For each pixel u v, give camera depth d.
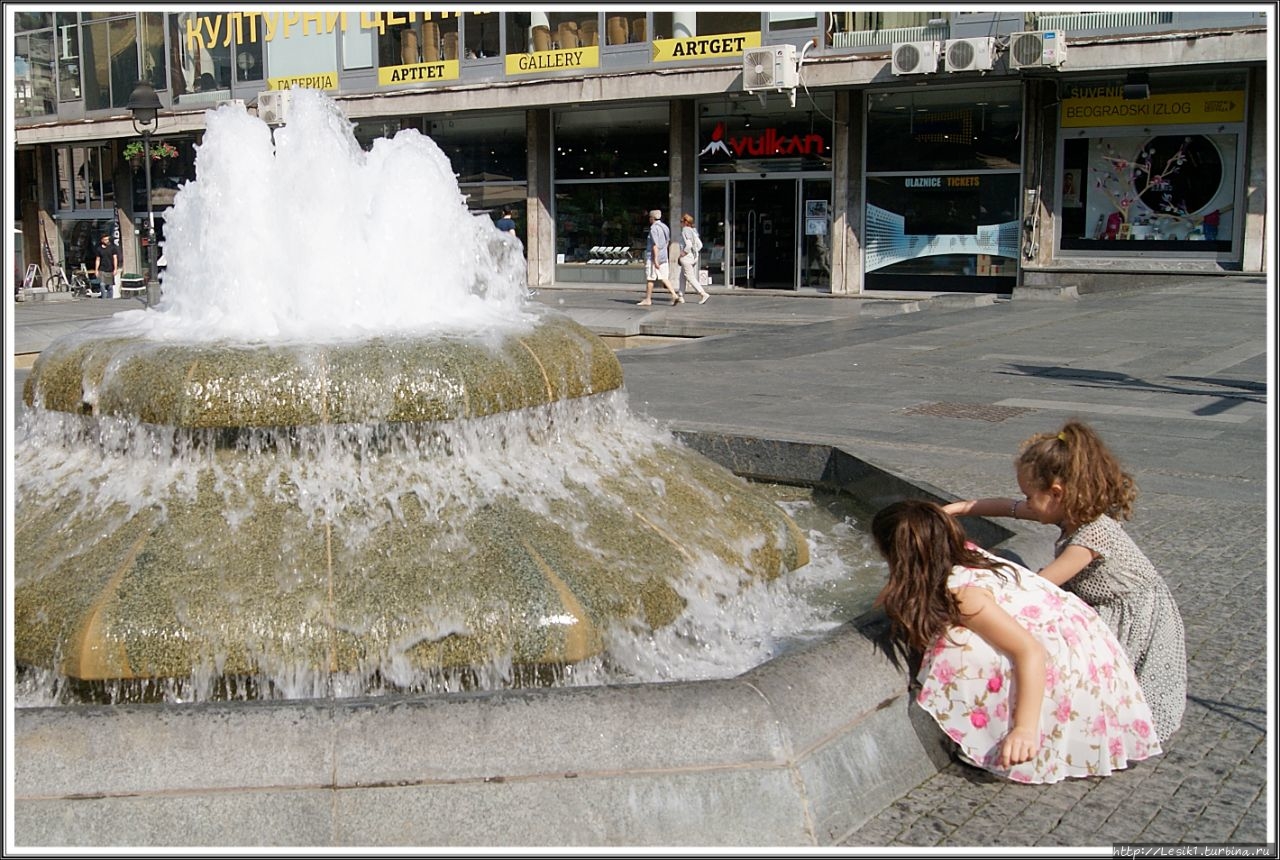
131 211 35.53
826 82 23.80
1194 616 5.15
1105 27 21.77
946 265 24.56
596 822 3.22
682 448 6.38
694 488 5.75
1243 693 4.36
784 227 26.53
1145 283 22.30
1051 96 23.38
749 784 3.27
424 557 4.55
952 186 24.27
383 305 6.25
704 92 25.12
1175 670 4.01
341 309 6.16
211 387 4.90
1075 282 23.03
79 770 3.17
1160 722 3.97
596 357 6.01
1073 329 16.92
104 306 28.48
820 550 6.36
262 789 3.18
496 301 6.92
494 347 5.45
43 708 3.26
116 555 4.52
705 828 3.25
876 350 15.34
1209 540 6.32
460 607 4.34
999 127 23.66
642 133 27.94
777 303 23.33
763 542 5.55
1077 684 3.70
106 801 3.15
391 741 3.22
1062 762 3.69
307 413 4.93
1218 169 22.17
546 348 5.72
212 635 4.20
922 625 3.74
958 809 3.54
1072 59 21.55
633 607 4.60
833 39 24.38
